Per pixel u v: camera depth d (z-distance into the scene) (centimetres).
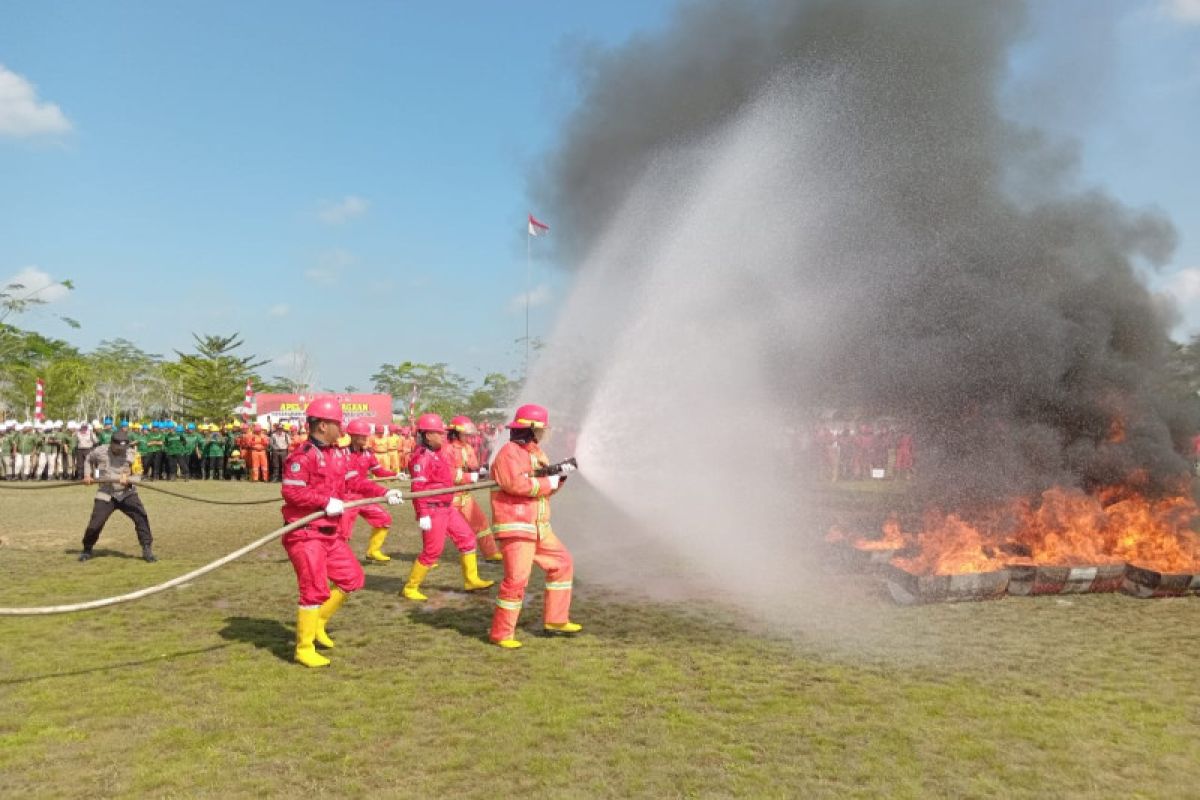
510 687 539
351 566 624
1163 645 653
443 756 427
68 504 1730
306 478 599
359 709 496
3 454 2441
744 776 405
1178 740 457
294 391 5797
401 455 2631
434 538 825
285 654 615
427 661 601
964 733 464
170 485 2314
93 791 384
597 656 615
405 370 6412
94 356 6662
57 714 485
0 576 916
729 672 576
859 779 403
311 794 382
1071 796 388
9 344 5688
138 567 977
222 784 392
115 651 620
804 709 500
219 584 873
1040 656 620
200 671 571
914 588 796
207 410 4922
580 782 396
